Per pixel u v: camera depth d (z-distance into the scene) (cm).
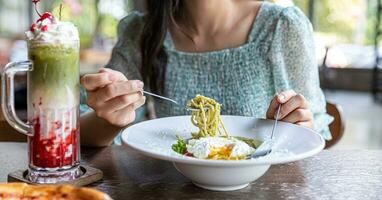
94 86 64
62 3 69
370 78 564
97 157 70
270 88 97
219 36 99
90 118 75
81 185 57
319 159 69
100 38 406
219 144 57
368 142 321
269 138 62
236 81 95
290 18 96
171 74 98
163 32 97
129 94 65
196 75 97
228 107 95
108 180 59
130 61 103
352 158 70
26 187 47
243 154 56
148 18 98
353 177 61
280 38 96
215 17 98
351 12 563
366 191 56
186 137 65
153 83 99
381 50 540
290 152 54
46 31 53
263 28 97
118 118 67
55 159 55
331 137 93
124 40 105
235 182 54
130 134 59
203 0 96
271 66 96
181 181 59
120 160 69
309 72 96
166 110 98
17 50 318
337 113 103
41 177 56
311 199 53
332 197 54
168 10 96
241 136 66
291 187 57
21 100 141
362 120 400
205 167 51
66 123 56
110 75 65
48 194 46
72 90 56
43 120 54
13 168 65
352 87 571
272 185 58
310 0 565
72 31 54
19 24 561
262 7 101
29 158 56
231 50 96
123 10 468
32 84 54
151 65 98
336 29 570
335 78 575
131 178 60
